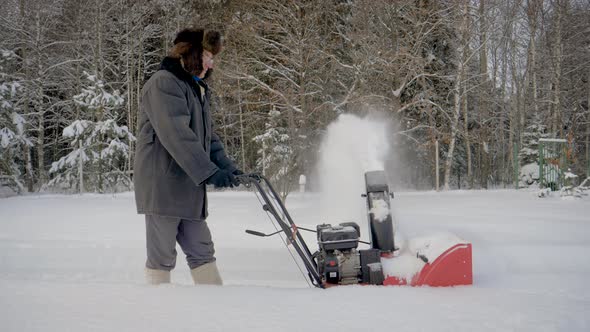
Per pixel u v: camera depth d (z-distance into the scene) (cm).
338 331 198
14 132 2084
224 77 1880
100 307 234
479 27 2316
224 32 2008
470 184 2509
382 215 305
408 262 284
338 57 2075
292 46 1864
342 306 230
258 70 2050
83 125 1909
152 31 2561
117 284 279
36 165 2827
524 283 279
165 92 298
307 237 636
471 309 224
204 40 319
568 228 671
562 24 2480
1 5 2378
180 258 539
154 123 298
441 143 2528
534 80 2561
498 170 3272
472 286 268
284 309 227
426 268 272
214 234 663
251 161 2334
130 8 2480
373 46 1827
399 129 1992
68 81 2473
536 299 241
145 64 2631
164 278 320
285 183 1055
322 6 1925
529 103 2819
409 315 216
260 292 257
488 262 448
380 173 328
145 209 310
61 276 467
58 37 2492
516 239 584
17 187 2094
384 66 1831
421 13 1973
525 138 2342
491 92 2761
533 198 1225
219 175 289
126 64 2522
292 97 1761
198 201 318
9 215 971
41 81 2338
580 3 2642
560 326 200
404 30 1922
